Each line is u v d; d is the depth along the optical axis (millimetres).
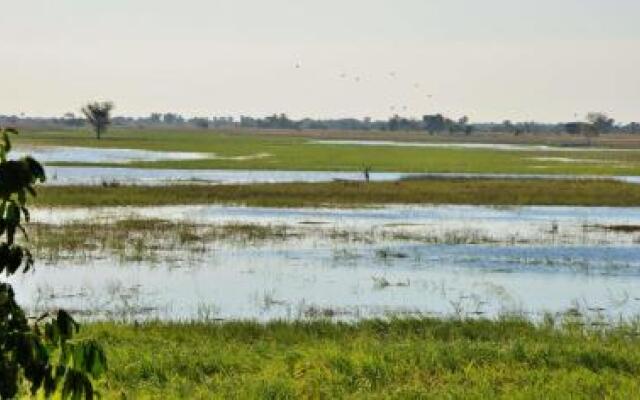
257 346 16766
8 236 5336
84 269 30656
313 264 33062
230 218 47688
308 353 15508
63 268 30719
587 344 16891
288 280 29531
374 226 45469
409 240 40312
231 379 13602
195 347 16797
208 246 36906
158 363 14562
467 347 16016
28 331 5324
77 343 5523
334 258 34594
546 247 38688
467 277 30844
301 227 44312
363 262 33844
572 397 12711
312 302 25734
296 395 12719
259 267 32094
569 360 15453
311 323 20156
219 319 21734
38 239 36781
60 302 24969
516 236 42250
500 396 12734
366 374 14094
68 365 5488
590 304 26031
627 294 27781
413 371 14266
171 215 48375
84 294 26266
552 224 47688
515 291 28109
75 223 42625
